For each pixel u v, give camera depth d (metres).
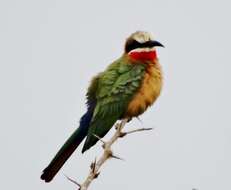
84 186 7.10
